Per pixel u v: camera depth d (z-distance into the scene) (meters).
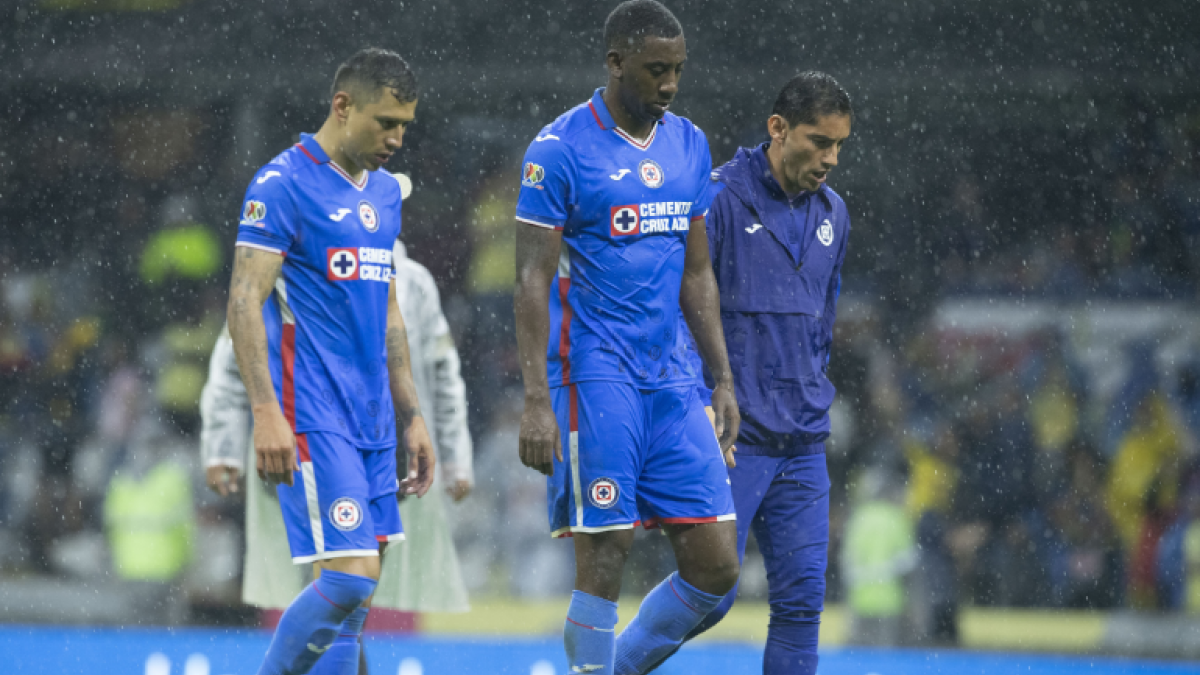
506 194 47.50
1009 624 36.03
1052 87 46.34
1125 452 42.12
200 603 35.31
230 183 48.97
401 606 17.80
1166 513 39.47
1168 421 43.22
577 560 13.30
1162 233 48.50
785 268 14.88
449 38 45.59
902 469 40.31
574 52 45.91
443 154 47.47
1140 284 48.03
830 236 15.20
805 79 14.50
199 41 46.31
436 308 18.12
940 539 34.22
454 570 18.06
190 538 35.88
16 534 40.69
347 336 13.39
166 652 23.22
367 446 13.57
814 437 15.03
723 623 33.94
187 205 48.91
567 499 13.30
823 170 14.58
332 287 13.27
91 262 48.47
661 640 13.87
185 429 44.38
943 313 47.47
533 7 45.34
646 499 13.47
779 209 14.91
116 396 44.50
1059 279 47.94
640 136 13.12
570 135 12.90
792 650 14.98
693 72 45.59
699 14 45.19
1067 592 38.34
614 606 13.24
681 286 14.04
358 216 13.43
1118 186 48.56
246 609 35.44
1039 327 46.81
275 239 13.08
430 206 47.50
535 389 12.83
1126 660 28.25
